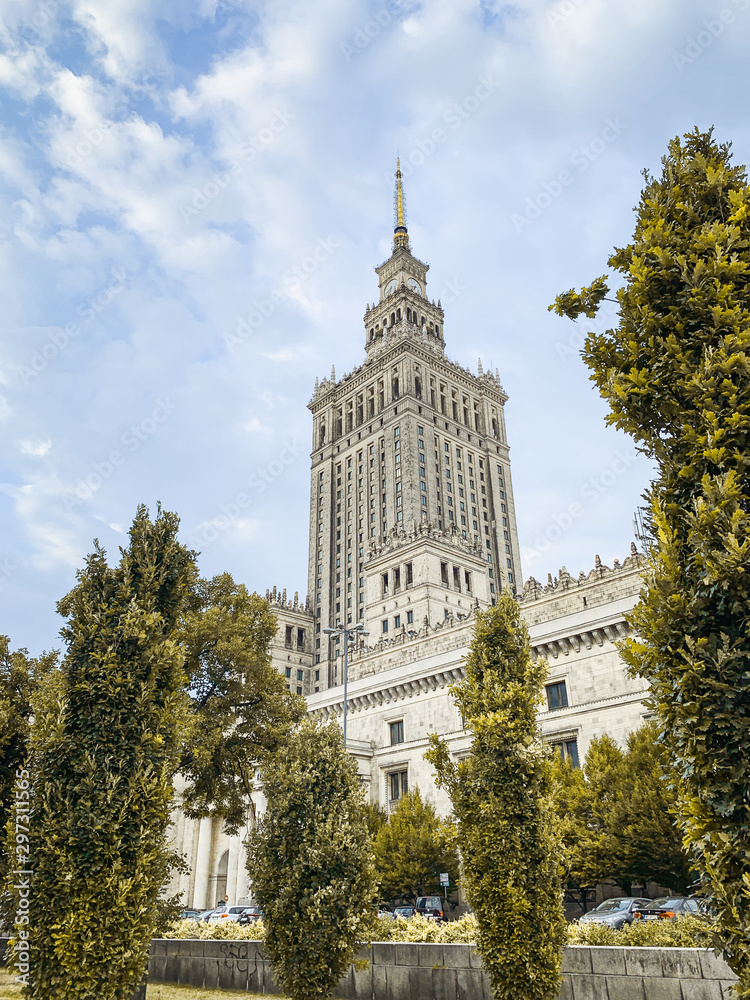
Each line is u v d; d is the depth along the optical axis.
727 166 12.88
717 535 10.13
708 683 9.82
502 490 146.50
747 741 9.41
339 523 141.25
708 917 9.95
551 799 17.47
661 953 16.44
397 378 138.50
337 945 16.98
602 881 36.34
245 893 57.22
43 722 15.58
